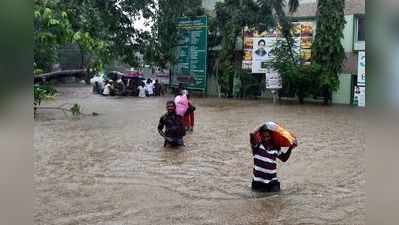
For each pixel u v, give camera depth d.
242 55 28.02
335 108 22.31
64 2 15.77
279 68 25.17
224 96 28.88
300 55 26.17
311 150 10.93
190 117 13.83
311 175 8.48
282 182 7.97
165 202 6.73
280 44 25.88
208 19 28.86
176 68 30.62
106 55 16.33
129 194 7.13
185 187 7.60
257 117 17.73
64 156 10.04
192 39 29.59
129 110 20.17
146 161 9.62
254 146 7.44
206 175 8.43
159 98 27.45
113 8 22.86
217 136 12.96
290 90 25.59
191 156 10.19
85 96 28.38
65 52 31.50
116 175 8.39
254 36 26.89
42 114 18.27
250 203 6.72
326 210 6.34
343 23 24.70
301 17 27.33
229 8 27.86
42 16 11.70
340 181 8.01
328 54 24.66
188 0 28.64
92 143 11.70
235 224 5.78
